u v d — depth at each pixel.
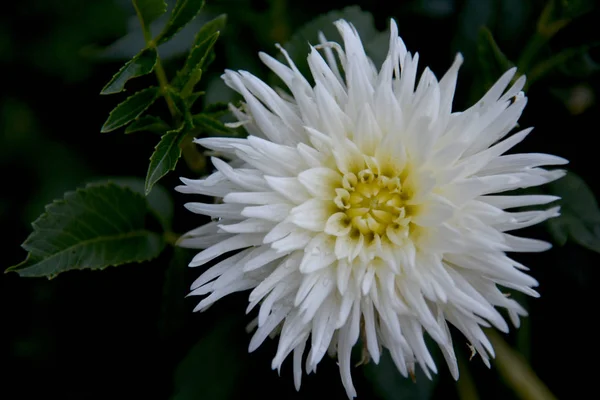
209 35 0.56
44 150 0.61
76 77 0.61
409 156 0.51
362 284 0.51
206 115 0.54
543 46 0.59
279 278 0.50
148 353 0.60
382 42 0.59
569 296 0.59
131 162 0.61
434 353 0.58
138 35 0.60
